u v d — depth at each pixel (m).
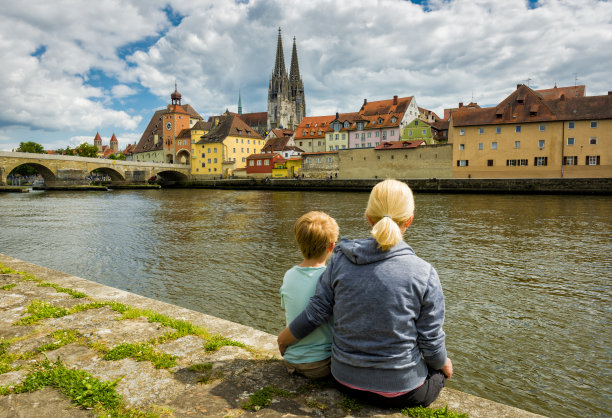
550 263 13.69
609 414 5.40
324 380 3.06
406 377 2.47
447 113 93.75
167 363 3.46
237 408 2.76
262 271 13.14
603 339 7.73
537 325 8.41
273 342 4.09
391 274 2.39
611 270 12.73
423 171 64.75
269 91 147.50
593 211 29.08
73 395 2.94
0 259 8.85
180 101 119.44
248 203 41.88
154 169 94.38
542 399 5.75
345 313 2.51
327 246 2.89
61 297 5.70
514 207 32.88
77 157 77.56
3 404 2.84
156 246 17.78
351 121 89.88
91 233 21.80
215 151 104.44
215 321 4.78
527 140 57.44
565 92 80.06
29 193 66.06
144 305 5.45
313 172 76.88
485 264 13.62
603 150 53.28
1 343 3.97
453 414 2.58
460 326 8.38
